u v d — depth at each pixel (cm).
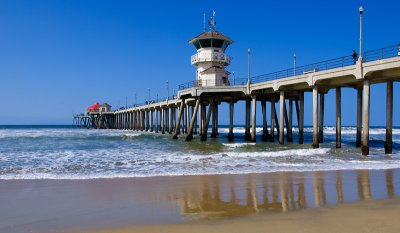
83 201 1042
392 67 2012
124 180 1374
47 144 3597
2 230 780
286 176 1455
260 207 946
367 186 1237
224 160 2058
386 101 2359
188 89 3712
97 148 3066
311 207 937
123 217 866
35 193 1153
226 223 789
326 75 2472
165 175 1490
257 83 3228
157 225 791
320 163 1917
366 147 2297
